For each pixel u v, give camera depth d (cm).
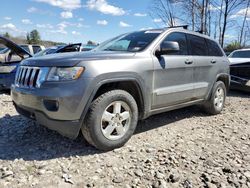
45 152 375
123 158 364
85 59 359
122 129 392
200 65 529
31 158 356
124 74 382
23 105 380
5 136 434
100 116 364
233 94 921
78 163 346
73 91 341
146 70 412
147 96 421
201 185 304
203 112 617
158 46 447
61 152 376
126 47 461
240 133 484
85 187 294
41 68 361
